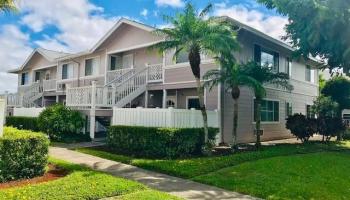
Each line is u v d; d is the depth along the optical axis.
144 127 13.35
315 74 28.47
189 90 19.50
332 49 16.09
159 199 6.54
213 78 15.70
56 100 29.08
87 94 17.83
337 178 9.48
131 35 21.84
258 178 8.96
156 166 10.28
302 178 9.18
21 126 19.53
